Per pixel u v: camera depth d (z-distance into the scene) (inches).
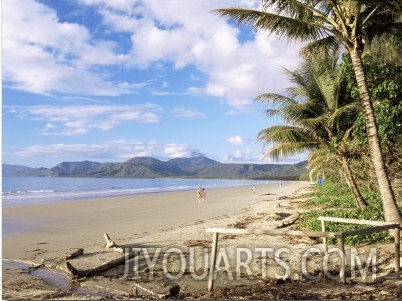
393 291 266.8
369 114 458.0
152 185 4564.5
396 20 624.1
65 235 655.8
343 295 260.8
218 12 488.1
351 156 818.8
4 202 1566.2
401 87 629.0
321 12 478.6
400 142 667.4
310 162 1215.6
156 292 287.4
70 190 2999.5
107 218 941.8
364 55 684.1
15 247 534.3
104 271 363.6
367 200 874.1
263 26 493.4
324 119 784.3
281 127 801.6
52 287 316.5
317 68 783.7
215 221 800.9
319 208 928.3
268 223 702.5
